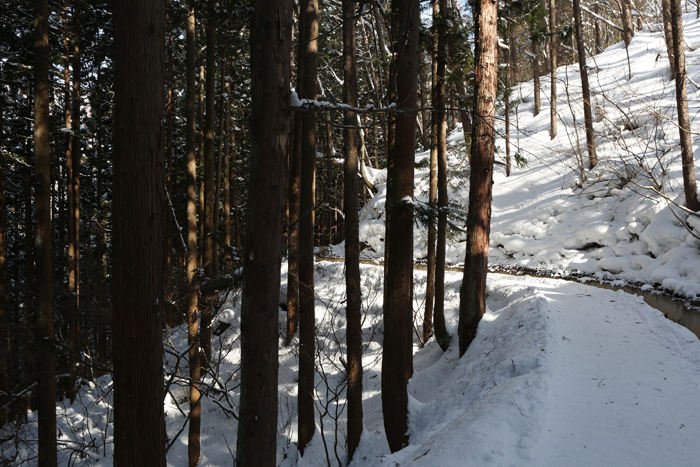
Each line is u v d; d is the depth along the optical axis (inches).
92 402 510.3
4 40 510.6
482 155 400.2
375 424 373.4
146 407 147.2
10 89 628.1
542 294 453.1
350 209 311.7
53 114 654.5
